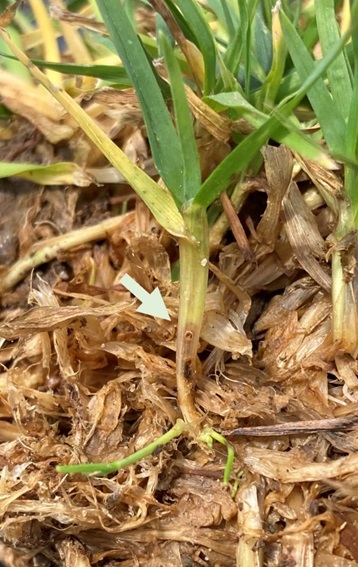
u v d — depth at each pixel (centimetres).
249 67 9
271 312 9
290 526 8
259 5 9
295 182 9
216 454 8
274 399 8
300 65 8
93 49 11
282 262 9
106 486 8
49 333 9
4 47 11
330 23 8
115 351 8
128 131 10
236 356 8
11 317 10
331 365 8
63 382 9
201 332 8
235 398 8
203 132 9
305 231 9
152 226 9
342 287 8
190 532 8
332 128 8
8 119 10
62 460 8
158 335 9
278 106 8
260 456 8
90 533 8
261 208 9
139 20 10
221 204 9
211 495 8
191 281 8
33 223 10
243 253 8
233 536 8
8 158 10
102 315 9
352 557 8
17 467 8
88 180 10
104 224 10
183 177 8
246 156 7
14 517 8
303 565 8
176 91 7
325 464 8
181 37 8
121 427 8
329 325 9
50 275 10
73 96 10
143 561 8
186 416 8
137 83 7
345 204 8
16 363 9
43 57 11
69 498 8
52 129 10
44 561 9
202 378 8
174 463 8
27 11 12
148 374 8
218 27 11
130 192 10
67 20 9
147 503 8
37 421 8
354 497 8
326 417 8
